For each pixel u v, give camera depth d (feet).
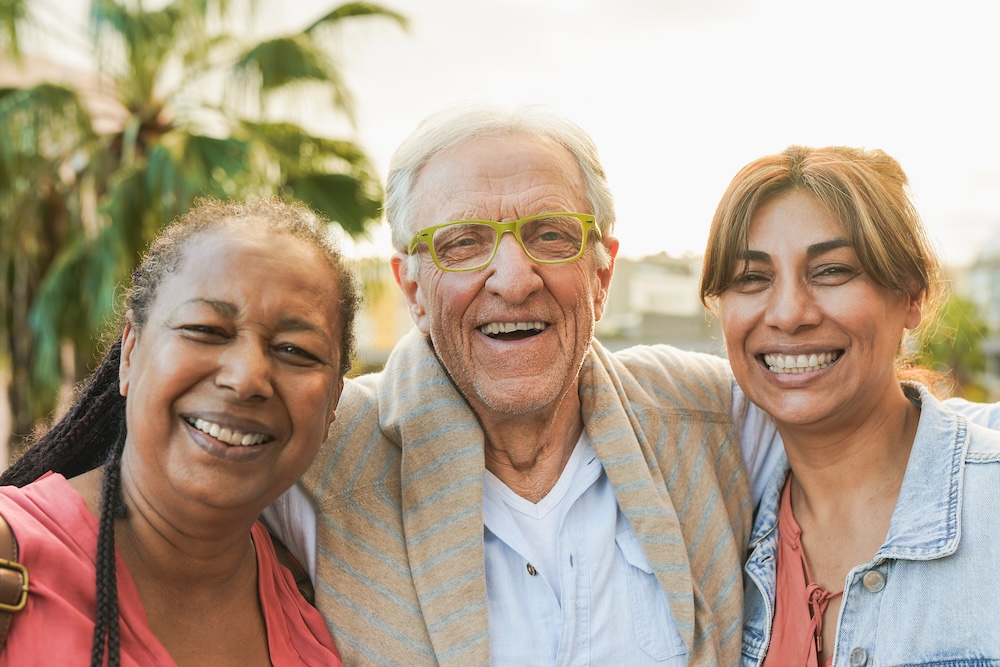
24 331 25.17
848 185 5.67
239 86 26.99
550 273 5.93
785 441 6.32
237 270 4.53
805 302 5.72
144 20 26.81
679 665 6.05
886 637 5.55
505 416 6.14
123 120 27.58
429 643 5.74
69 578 4.36
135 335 4.78
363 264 25.81
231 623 5.03
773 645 6.12
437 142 6.08
